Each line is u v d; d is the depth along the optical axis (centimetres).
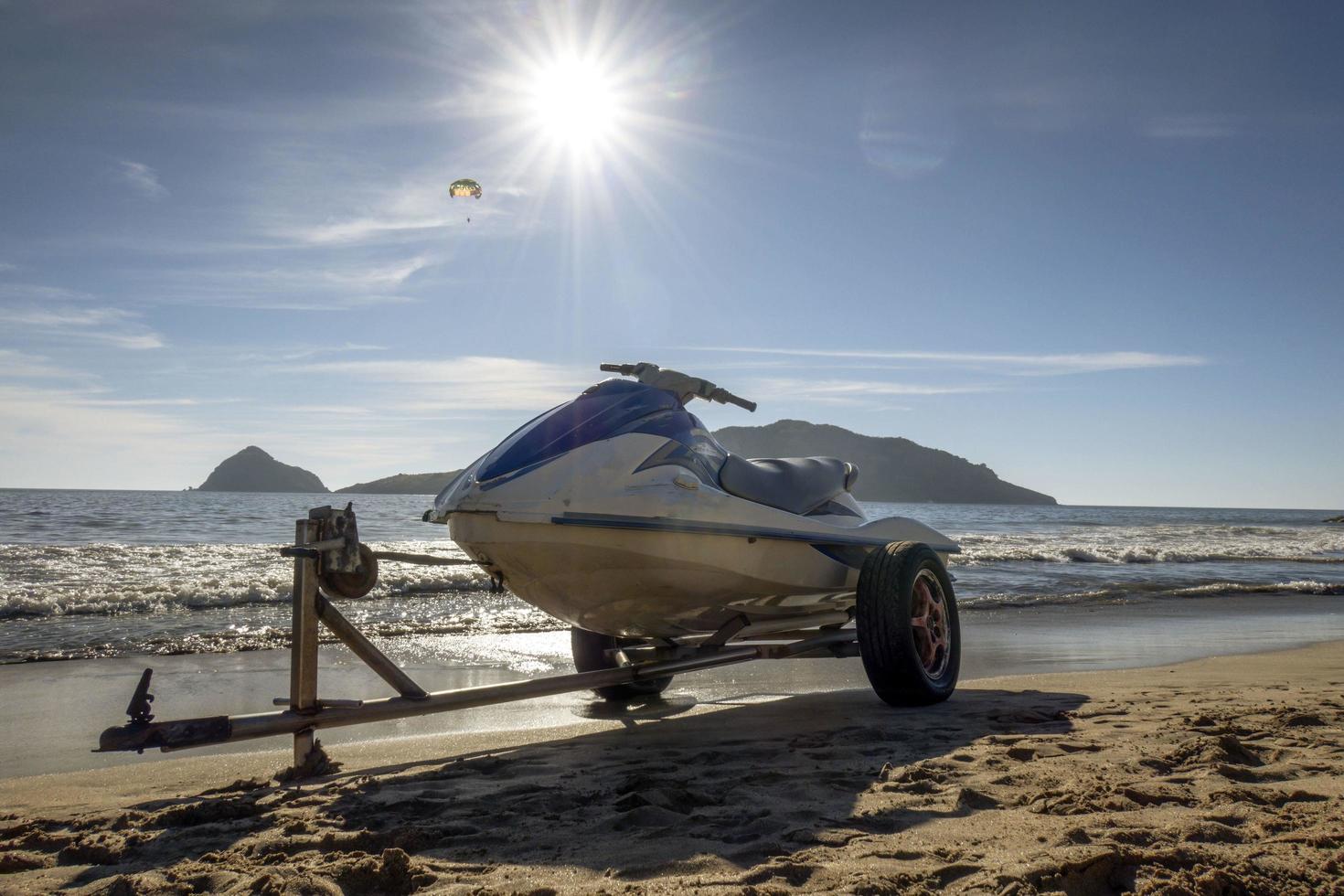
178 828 267
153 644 752
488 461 416
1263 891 187
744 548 432
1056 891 188
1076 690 532
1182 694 503
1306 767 309
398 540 2798
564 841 238
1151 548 2438
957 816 253
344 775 340
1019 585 1420
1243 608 1161
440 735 438
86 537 2625
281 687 583
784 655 495
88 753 418
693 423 460
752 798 277
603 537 395
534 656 704
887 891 190
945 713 448
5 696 547
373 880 207
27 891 213
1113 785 278
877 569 461
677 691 584
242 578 1260
